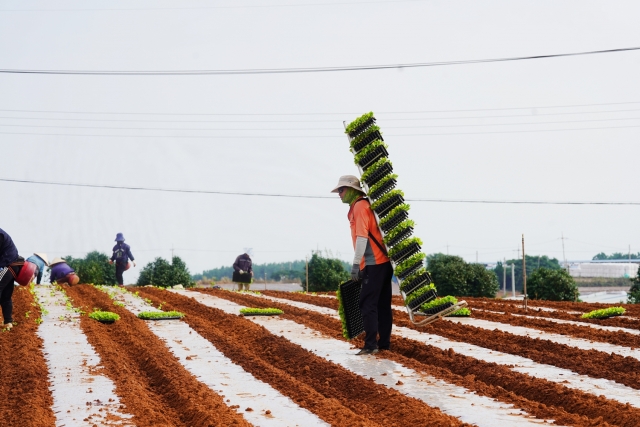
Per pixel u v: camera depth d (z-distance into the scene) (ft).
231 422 19.54
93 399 23.36
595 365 27.12
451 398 22.24
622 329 39.01
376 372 26.76
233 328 40.83
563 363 27.45
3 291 40.11
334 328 41.06
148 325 42.52
